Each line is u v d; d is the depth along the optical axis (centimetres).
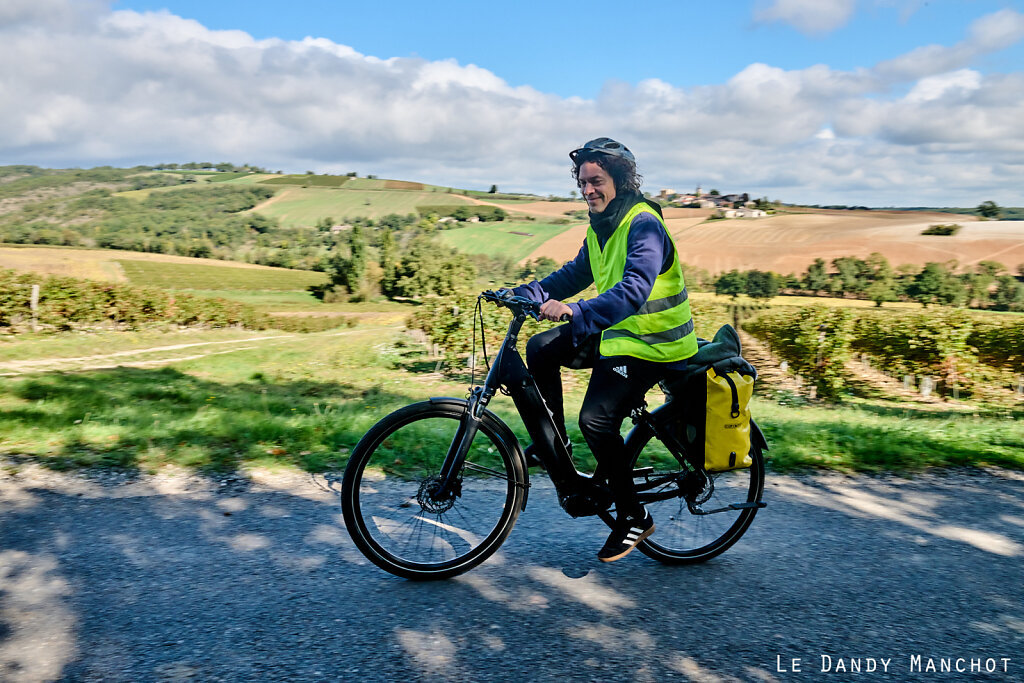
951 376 1486
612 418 279
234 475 393
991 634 245
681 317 279
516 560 295
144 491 361
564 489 290
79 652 213
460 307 1680
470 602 256
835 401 1431
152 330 2627
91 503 339
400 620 241
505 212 11875
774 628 244
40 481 368
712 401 289
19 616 232
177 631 227
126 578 262
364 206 15488
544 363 286
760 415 736
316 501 355
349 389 1202
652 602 261
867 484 422
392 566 273
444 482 282
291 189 17600
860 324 1673
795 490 404
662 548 299
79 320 2323
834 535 334
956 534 341
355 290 8719
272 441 471
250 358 1839
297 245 12475
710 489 306
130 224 14612
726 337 303
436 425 298
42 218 15650
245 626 232
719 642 234
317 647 221
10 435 454
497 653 222
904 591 276
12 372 1068
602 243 287
